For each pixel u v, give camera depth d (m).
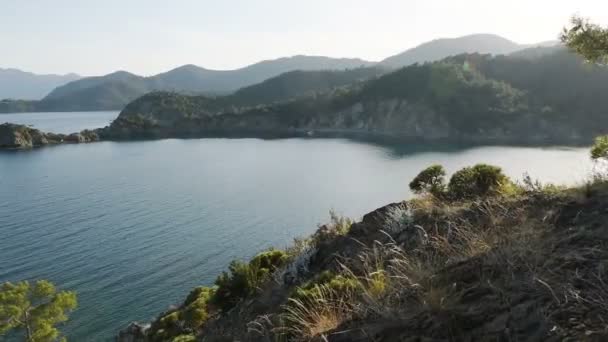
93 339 29.97
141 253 46.59
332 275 6.46
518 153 116.38
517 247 3.99
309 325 4.56
